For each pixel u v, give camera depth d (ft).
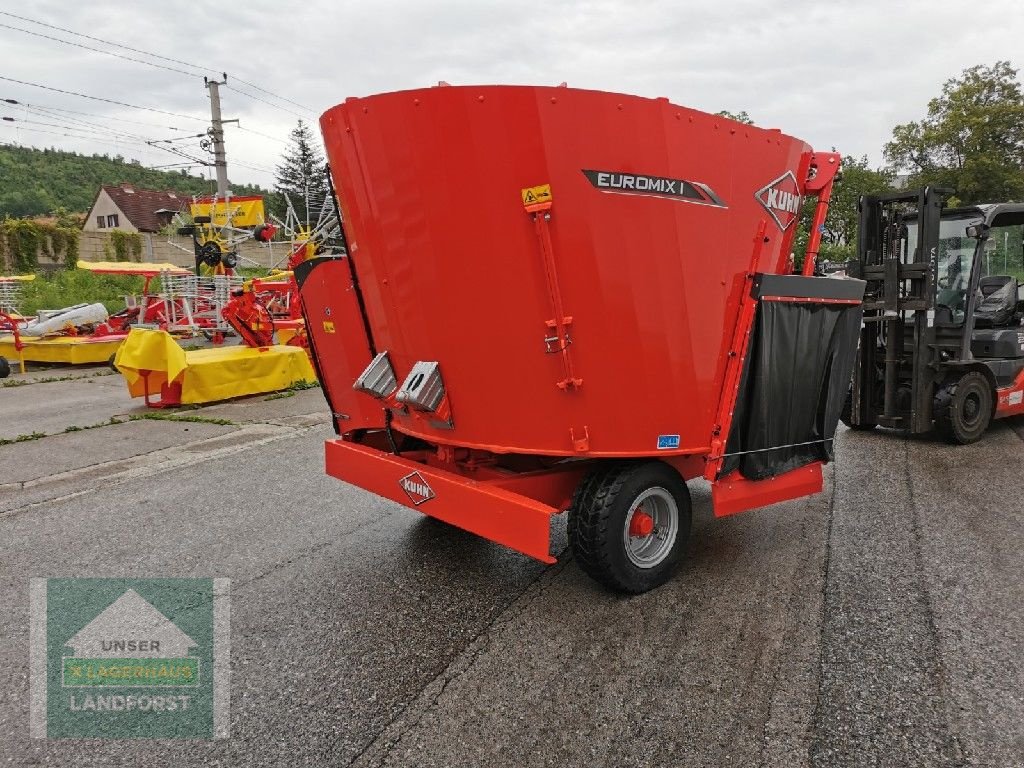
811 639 10.18
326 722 8.48
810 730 8.11
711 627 10.60
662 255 10.52
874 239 22.66
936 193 20.43
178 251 124.16
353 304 13.82
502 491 10.94
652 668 9.48
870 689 8.91
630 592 11.55
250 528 15.29
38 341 44.83
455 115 9.93
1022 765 7.50
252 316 34.32
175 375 28.66
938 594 11.58
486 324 10.68
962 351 21.29
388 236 11.09
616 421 10.84
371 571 12.95
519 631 10.60
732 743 7.91
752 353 11.70
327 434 24.86
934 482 18.01
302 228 48.01
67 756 7.95
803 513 15.74
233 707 8.82
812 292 12.36
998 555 13.15
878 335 22.94
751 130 11.29
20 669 9.78
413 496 12.35
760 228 11.69
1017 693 8.78
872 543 13.87
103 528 15.34
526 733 8.18
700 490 17.83
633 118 10.02
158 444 23.34
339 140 11.28
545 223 9.97
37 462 21.06
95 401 32.22
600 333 10.41
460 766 7.64
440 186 10.26
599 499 10.91
